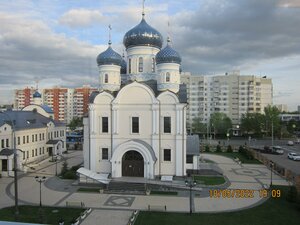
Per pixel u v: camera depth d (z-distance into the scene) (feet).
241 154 250.37
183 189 138.00
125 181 142.20
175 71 163.84
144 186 137.59
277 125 377.71
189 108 460.55
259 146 315.37
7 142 177.58
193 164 170.30
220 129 394.52
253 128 383.04
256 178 163.43
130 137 157.99
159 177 154.10
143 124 157.38
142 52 178.19
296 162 221.05
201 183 148.46
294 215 105.19
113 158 150.61
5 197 126.21
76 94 596.29
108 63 168.14
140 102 157.07
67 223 97.04
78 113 598.34
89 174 148.46
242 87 452.76
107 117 160.45
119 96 157.99
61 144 246.88
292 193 119.55
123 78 198.70
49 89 600.39
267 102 476.95
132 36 177.47
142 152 149.48
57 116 597.52
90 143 160.97
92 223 97.45
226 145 325.21
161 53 163.43
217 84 456.45
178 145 153.89
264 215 105.09
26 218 101.09
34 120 219.61
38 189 138.62
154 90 168.25
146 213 106.83
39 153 217.77
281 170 172.04
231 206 115.14
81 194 130.52
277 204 117.29
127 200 122.21
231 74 461.37
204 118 458.91
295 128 446.60
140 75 178.19
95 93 167.32
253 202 120.06
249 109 452.76
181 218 102.01
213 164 204.85
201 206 115.14
